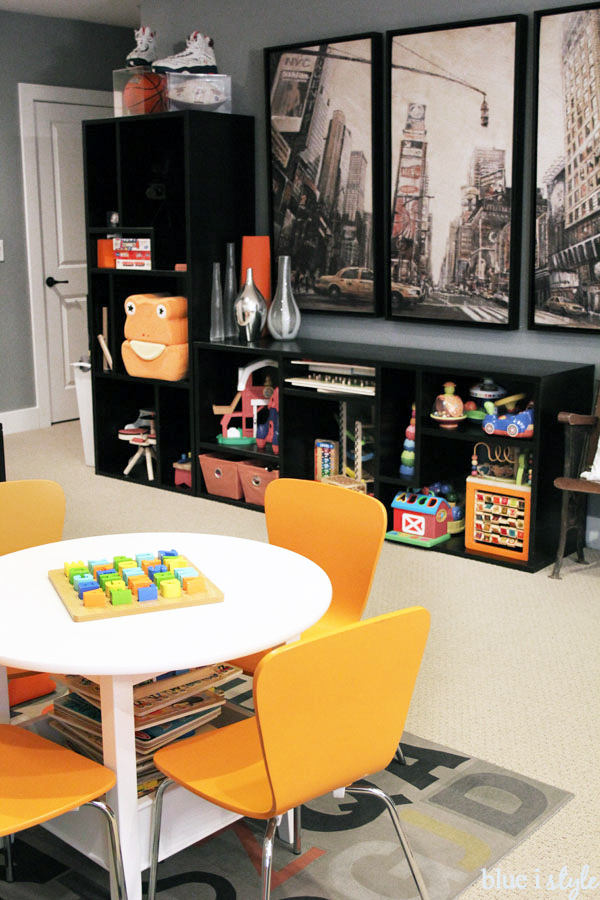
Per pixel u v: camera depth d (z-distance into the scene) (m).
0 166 6.15
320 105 4.67
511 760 2.57
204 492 5.08
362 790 1.82
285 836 2.23
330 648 1.58
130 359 5.18
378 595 3.72
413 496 4.35
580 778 2.49
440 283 4.45
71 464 5.75
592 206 3.92
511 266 4.20
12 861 2.15
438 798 2.39
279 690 1.53
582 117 3.88
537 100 4.00
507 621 3.48
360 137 4.55
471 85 4.16
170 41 5.41
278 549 2.35
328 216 4.77
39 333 6.54
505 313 4.27
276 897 2.04
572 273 4.04
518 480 4.00
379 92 4.48
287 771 1.60
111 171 5.36
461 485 4.54
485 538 4.14
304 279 4.95
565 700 2.89
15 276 6.36
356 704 1.66
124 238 5.21
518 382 4.23
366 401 4.33
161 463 5.24
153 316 5.02
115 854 1.82
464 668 3.11
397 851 2.18
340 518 2.57
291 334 4.91
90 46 6.50
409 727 2.74
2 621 1.91
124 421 5.59
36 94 6.23
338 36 4.58
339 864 2.14
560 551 3.90
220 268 4.97
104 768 1.84
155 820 1.90
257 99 5.04
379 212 4.59
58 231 6.53
